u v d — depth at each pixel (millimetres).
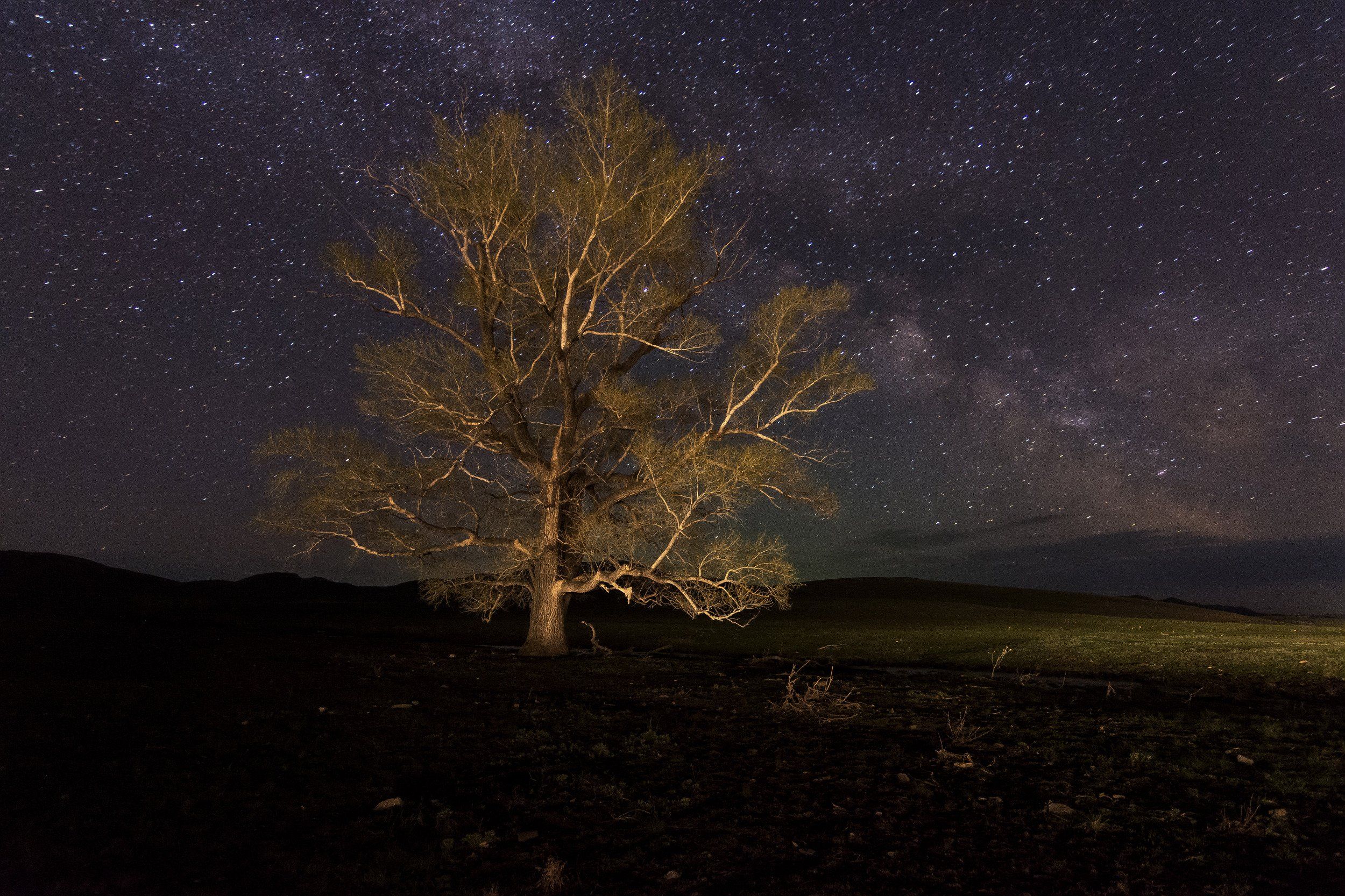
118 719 10219
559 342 21016
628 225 20562
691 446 18344
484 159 19656
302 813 6797
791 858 5949
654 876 5574
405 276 20578
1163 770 8727
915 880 5535
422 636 31188
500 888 5301
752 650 26281
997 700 14469
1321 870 5695
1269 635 29734
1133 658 21688
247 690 13383
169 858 5605
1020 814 7070
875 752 9523
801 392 19844
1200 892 5332
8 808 6414
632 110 19734
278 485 18844
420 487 20031
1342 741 10383
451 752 9180
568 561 22000
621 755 9281
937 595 63062
